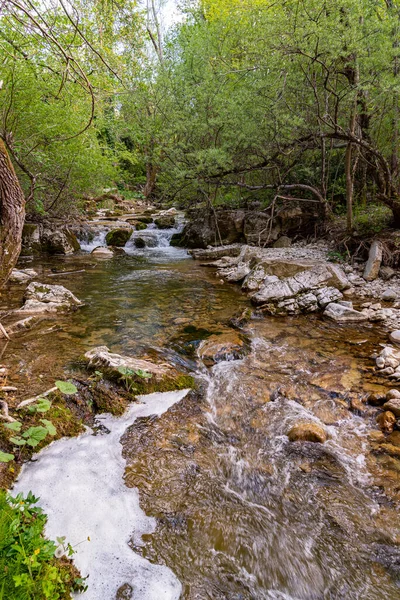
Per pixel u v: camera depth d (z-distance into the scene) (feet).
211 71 33.04
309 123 28.32
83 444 9.27
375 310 19.88
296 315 20.15
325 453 9.57
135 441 9.66
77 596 5.78
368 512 7.80
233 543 7.05
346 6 21.08
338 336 17.08
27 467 8.20
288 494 8.28
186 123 32.81
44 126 28.02
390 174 25.25
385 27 21.20
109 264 34.01
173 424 10.50
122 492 7.97
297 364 14.28
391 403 11.07
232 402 11.76
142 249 43.01
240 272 27.50
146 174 76.02
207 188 39.37
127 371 11.73
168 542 6.97
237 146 32.50
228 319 19.19
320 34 20.71
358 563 6.75
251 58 26.50
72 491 7.74
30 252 35.63
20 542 5.63
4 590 5.01
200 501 7.97
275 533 7.29
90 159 34.81
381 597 6.20
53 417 9.71
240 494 8.23
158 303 21.88
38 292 20.48
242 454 9.50
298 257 28.53
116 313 19.80
